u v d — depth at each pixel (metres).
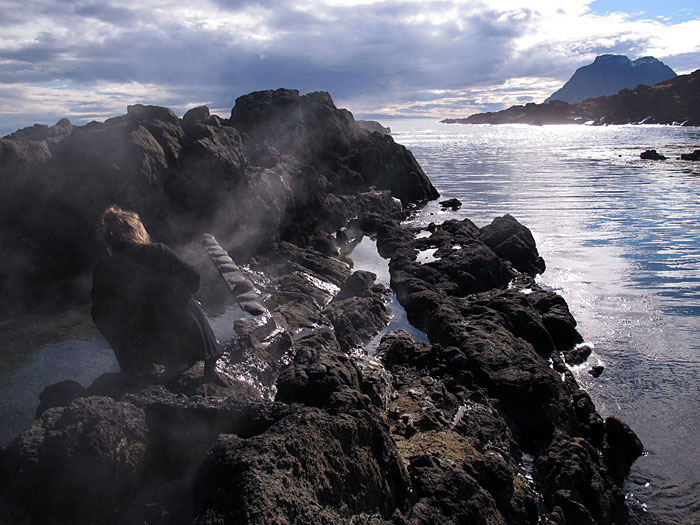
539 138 105.56
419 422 5.95
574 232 18.31
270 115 23.41
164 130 11.85
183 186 11.48
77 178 10.02
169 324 4.44
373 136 26.23
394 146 26.05
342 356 4.96
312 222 15.62
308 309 9.82
